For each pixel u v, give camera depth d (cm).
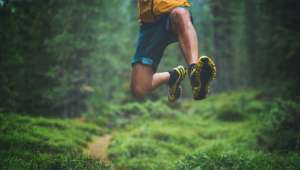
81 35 2311
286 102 1552
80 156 908
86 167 855
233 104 2652
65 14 2170
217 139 1702
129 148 1374
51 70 1961
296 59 2009
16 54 1752
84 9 2262
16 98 1784
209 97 3822
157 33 544
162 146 1470
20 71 1817
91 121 2161
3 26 1752
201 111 2791
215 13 4753
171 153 1405
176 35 527
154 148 1385
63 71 2162
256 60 2964
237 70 4622
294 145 1160
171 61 4272
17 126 1340
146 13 542
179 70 573
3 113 1588
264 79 2758
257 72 3031
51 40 2006
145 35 554
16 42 1822
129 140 1480
